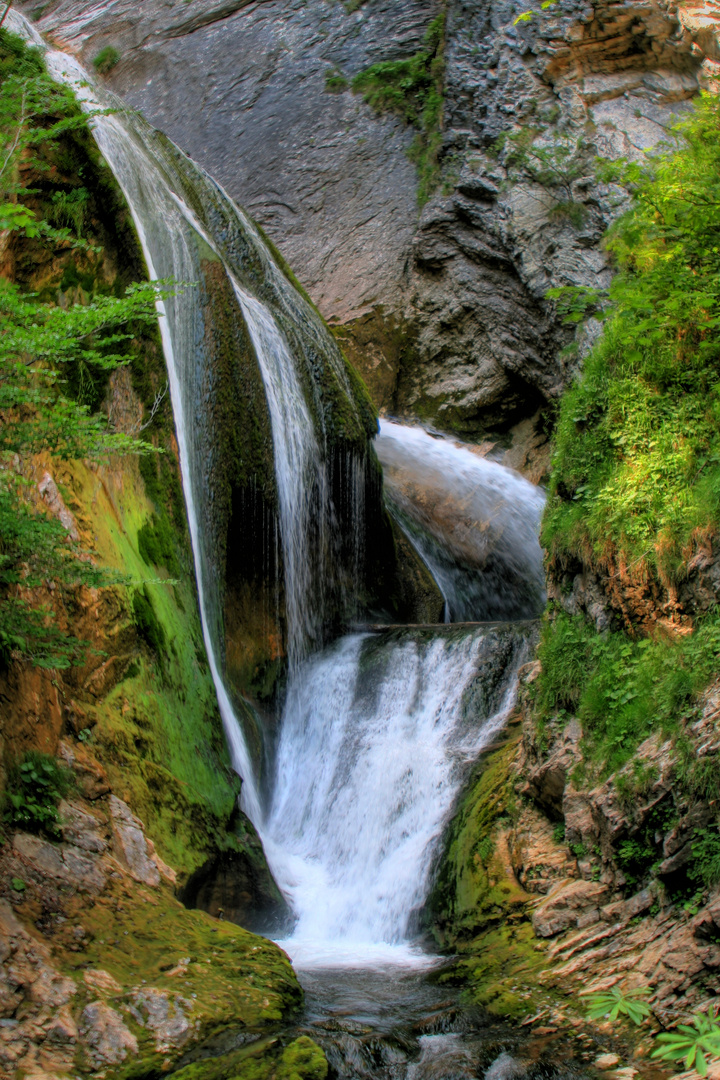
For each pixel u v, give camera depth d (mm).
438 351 18219
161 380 9719
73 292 9172
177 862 7027
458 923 7262
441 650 10477
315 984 6387
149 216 11023
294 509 11992
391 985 6363
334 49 22719
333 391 13180
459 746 9344
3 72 8992
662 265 7953
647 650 7004
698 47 17328
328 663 11492
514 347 17406
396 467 16766
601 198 16344
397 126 20859
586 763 7016
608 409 8281
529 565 16297
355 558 13359
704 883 5398
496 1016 5434
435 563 15914
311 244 20281
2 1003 4836
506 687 9656
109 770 7004
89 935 5609
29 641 6340
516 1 18969
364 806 9438
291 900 8453
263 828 9633
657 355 8039
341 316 19078
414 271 18859
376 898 8273
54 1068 4586
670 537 7027
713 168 8602
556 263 16578
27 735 6312
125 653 7914
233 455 10891
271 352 12195
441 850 8148
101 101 12492
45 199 9000
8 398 5676
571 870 6867
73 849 6109
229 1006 5379
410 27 21891
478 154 18484
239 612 10969
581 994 5398
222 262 11664
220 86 23812
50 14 29266
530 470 17328
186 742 8258
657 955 5336
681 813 5707
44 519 5922
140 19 26453
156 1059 4824
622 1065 4625
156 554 9047
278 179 21422
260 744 10305
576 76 17922
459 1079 4707
